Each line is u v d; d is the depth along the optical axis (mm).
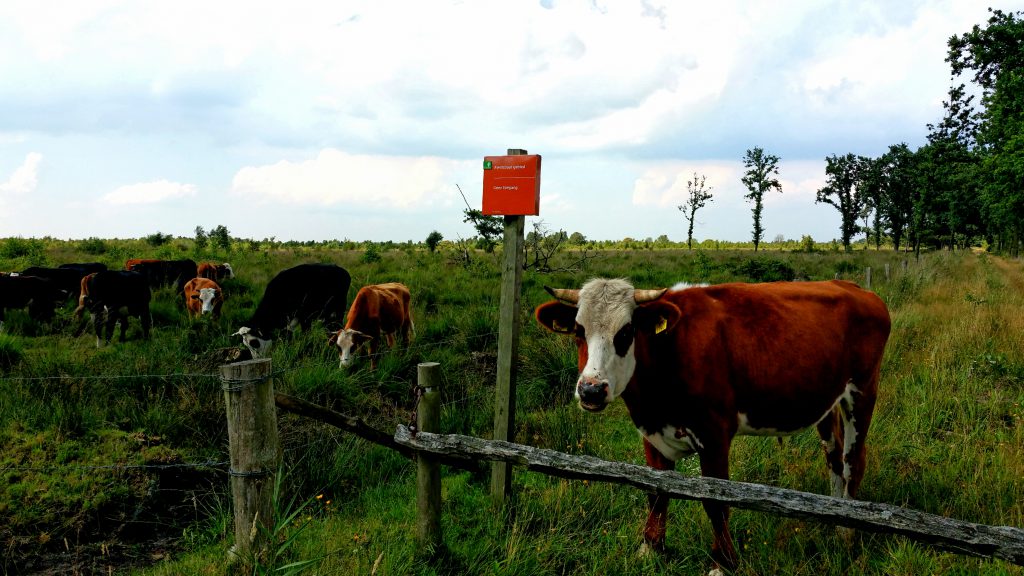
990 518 3781
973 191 42344
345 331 8320
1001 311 9641
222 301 12898
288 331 10078
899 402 6078
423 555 3719
